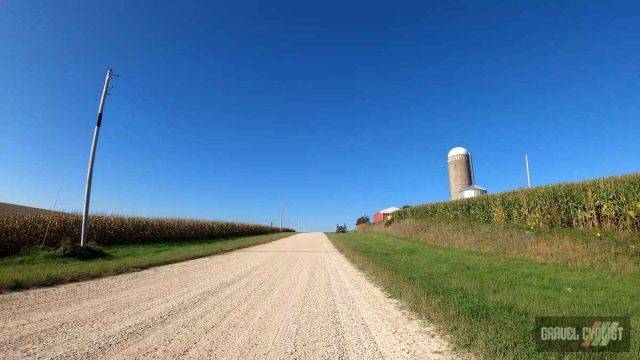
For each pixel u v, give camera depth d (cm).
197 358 526
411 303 819
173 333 639
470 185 4703
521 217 2256
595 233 1566
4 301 890
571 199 1856
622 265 1110
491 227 2208
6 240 2102
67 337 609
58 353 536
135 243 3103
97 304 863
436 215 3478
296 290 1050
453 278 1095
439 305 762
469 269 1257
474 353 525
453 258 1555
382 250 2127
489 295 848
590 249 1317
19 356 522
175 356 532
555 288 907
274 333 645
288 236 5428
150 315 763
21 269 1390
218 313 784
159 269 1530
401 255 1819
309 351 557
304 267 1588
